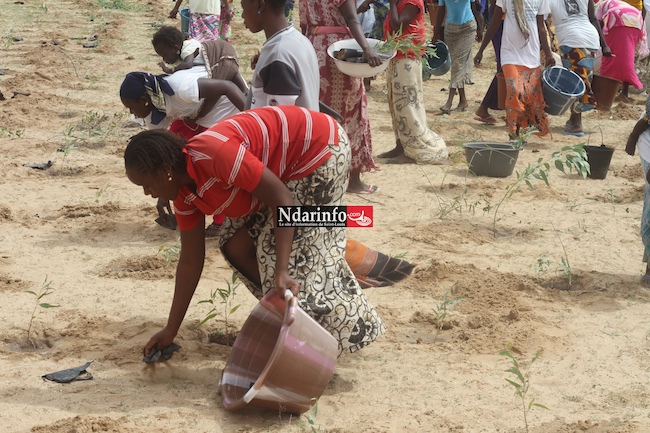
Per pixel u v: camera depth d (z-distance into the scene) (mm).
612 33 11156
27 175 7684
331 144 3922
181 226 4031
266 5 4422
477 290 5375
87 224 6484
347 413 3945
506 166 8055
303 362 3707
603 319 5070
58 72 12102
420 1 8031
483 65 14430
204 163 3635
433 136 8516
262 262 4016
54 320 4820
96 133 8859
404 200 7309
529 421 3895
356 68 6574
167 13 18984
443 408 4012
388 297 5328
